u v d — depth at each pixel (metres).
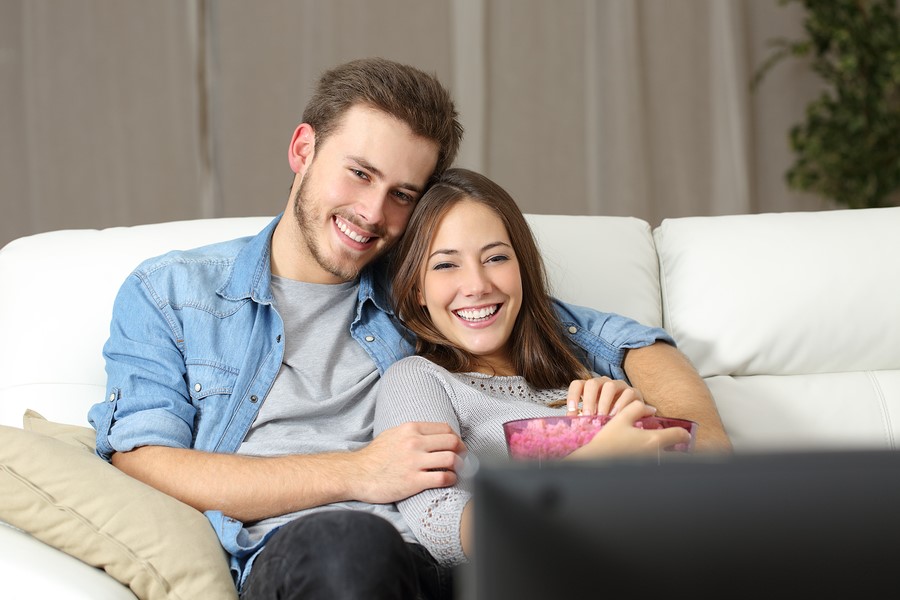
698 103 4.02
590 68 3.92
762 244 1.74
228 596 1.08
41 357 1.53
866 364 1.71
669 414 1.43
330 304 1.49
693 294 1.72
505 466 0.44
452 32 3.83
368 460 1.22
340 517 0.98
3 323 1.56
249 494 1.21
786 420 1.64
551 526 0.44
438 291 1.44
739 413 1.64
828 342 1.69
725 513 0.44
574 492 0.44
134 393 1.34
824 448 0.45
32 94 3.71
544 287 1.59
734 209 4.04
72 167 3.73
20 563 1.02
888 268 1.71
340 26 3.77
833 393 1.67
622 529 0.44
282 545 0.98
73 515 1.07
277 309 1.44
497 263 1.45
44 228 3.73
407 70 1.47
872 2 3.83
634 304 1.72
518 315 1.51
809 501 0.44
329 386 1.42
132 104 3.74
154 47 3.73
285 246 1.50
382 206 1.44
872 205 3.80
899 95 3.93
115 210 3.75
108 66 3.72
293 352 1.43
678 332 1.72
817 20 3.82
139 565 1.05
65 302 1.56
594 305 1.70
